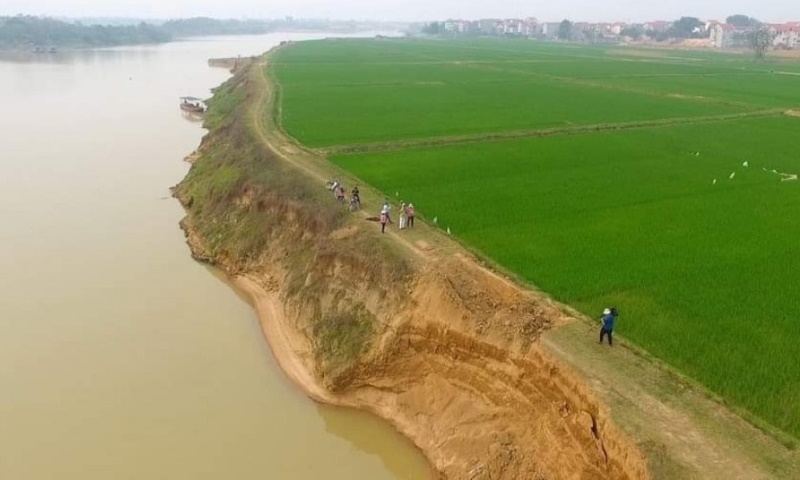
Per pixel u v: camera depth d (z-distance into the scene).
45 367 24.22
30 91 94.38
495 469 17.89
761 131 54.12
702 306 21.67
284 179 36.00
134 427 21.22
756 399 16.78
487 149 45.34
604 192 34.78
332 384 22.83
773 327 20.33
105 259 34.00
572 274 24.14
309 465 20.09
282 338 26.45
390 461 20.47
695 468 14.35
